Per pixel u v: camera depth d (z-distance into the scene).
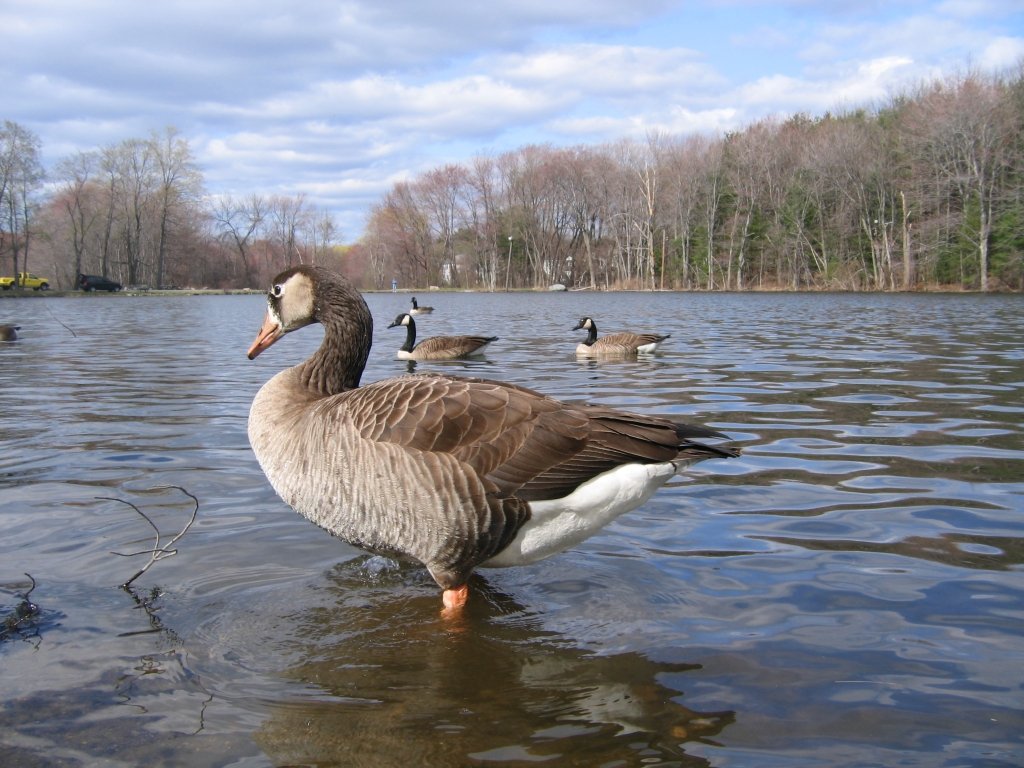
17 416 3.20
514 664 1.26
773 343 6.48
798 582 1.55
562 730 1.07
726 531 1.84
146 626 1.38
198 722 1.09
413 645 1.33
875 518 1.91
